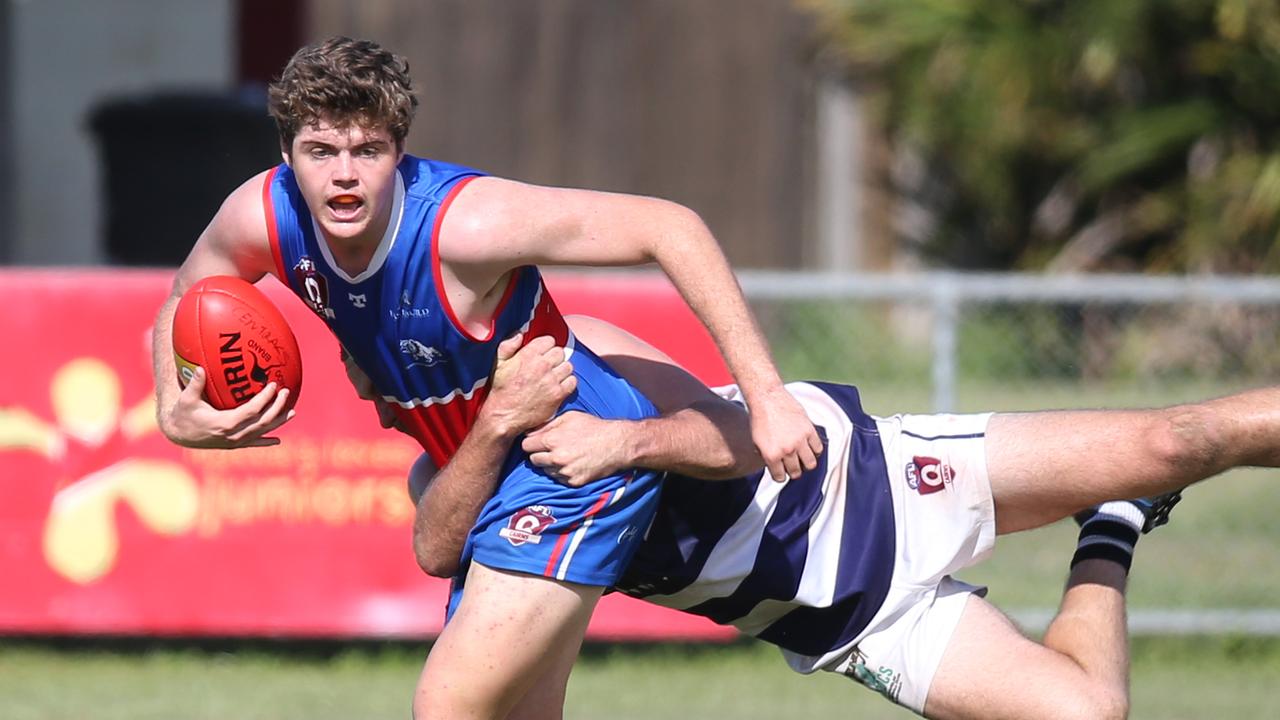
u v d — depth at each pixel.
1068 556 26.97
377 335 12.29
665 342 22.00
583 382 12.80
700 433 12.66
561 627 12.45
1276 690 22.05
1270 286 24.08
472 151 48.69
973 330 38.59
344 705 20.45
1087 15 41.06
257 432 12.34
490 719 12.35
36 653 23.12
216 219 12.48
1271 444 12.88
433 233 11.75
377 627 21.97
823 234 50.34
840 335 39.19
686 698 21.31
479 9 48.53
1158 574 26.02
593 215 11.85
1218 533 27.03
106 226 37.19
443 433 12.98
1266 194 38.88
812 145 50.31
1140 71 42.31
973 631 13.46
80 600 21.72
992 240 46.09
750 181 50.47
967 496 13.64
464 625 12.30
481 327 12.20
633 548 12.83
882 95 45.28
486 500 12.59
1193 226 40.62
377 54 11.50
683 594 13.70
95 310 21.81
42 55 47.97
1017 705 13.00
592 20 49.56
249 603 21.86
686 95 50.22
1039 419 13.68
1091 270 43.34
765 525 13.46
